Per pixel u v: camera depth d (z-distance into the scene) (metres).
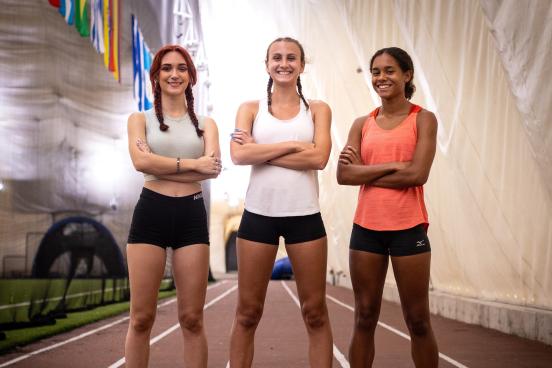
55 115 10.48
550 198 6.39
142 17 16.05
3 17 9.06
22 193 9.37
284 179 3.93
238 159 3.96
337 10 11.77
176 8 19.75
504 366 6.07
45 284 9.99
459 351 7.09
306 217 3.93
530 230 7.45
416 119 4.04
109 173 13.34
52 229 10.35
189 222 3.93
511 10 5.60
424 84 8.66
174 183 3.94
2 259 8.84
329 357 3.96
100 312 11.73
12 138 9.16
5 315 8.87
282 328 9.59
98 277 12.80
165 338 8.23
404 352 6.98
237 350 3.97
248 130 4.05
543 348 7.28
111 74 13.48
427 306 3.96
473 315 9.96
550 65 5.33
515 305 8.69
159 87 4.11
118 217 14.00
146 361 3.89
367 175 3.96
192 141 4.05
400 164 3.92
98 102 12.62
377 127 4.13
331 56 13.24
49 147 10.27
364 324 4.02
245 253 3.95
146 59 16.45
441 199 9.93
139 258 3.86
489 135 7.67
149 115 4.10
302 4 14.64
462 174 8.50
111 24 13.46
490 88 7.39
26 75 9.57
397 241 3.92
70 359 6.50
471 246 9.27
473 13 7.27
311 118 4.10
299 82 4.16
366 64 10.90
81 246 11.72
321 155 3.94
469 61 7.56
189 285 3.90
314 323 3.96
